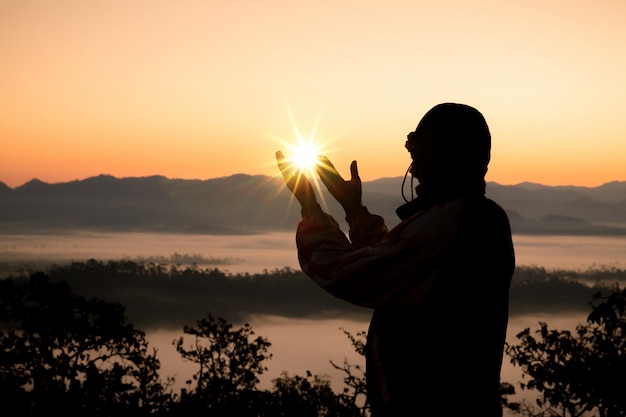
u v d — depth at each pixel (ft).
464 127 6.37
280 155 6.61
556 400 38.73
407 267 5.92
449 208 6.09
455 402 5.89
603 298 22.17
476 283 5.97
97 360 61.62
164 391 68.80
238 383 79.87
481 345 6.00
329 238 6.41
